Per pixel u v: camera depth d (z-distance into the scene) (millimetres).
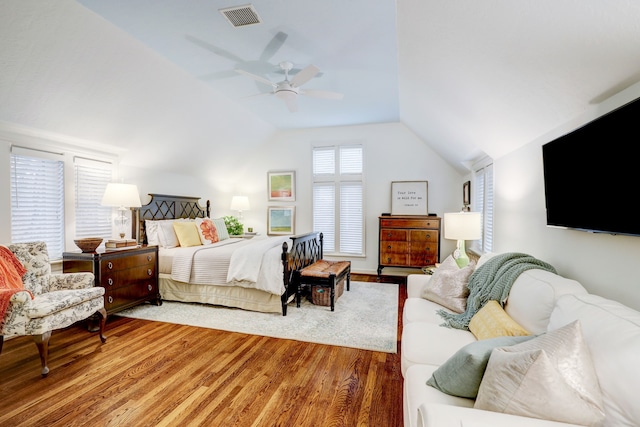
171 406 1911
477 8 1543
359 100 4434
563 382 914
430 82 2855
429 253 5078
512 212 2898
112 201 3475
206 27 2572
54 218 3312
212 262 3770
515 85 1944
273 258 3568
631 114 1261
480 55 1899
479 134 3156
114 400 1965
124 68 2994
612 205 1410
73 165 3471
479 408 1060
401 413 1851
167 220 4465
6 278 2379
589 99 1617
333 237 6043
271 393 2053
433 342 1793
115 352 2619
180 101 3871
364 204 5836
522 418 903
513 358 1005
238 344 2787
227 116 4773
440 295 2473
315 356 2568
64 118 3090
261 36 2717
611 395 913
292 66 3271
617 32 1160
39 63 2508
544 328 1474
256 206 6512
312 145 6129
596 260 1673
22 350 2643
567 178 1810
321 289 3844
